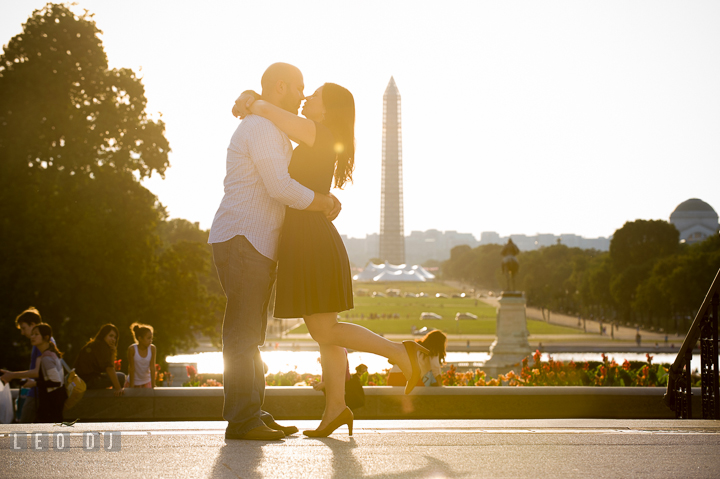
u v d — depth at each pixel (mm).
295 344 74188
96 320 32969
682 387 7852
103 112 35344
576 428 4953
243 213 4953
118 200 34438
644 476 3555
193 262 38531
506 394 10250
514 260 30297
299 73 5277
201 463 3795
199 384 14586
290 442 4492
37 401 10188
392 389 10102
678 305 89312
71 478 3447
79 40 35625
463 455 4035
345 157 5262
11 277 31844
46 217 32156
